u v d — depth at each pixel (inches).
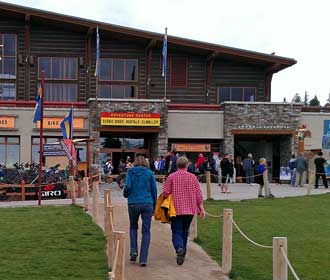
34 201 934.4
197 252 484.1
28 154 1556.3
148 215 426.0
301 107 1622.8
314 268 434.6
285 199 905.5
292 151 1608.0
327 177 1300.4
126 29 1692.9
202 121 1619.1
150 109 1579.7
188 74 1809.8
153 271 414.3
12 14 1697.8
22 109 1558.8
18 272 390.9
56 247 480.4
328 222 658.2
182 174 427.2
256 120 1611.7
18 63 1723.7
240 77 1838.1
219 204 825.5
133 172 427.2
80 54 1755.7
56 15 1658.5
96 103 1558.8
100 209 761.6
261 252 490.0
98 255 451.8
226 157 1049.5
